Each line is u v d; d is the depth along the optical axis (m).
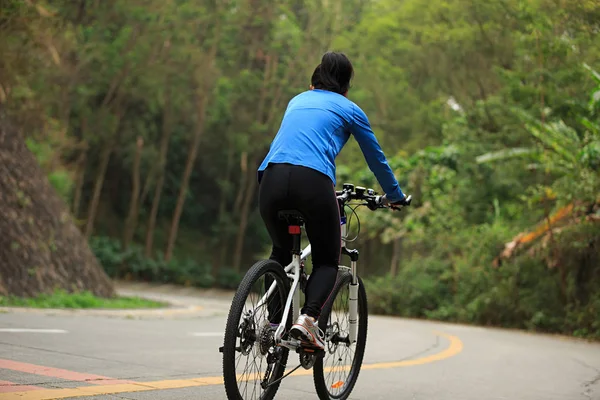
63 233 16.98
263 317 4.86
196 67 45.72
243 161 54.19
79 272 17.09
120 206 56.31
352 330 5.68
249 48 52.34
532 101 22.31
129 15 42.09
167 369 7.07
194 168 58.78
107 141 48.03
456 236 27.47
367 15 47.38
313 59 51.25
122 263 48.50
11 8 18.31
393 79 43.62
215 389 6.02
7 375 5.89
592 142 19.59
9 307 13.62
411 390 6.81
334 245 5.15
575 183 19.41
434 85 37.44
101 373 6.45
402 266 31.02
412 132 42.72
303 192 4.91
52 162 30.53
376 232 33.91
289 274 5.12
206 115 52.03
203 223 60.03
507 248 22.11
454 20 33.44
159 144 54.47
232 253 59.38
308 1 51.31
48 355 7.38
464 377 8.05
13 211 15.66
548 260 20.73
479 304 23.31
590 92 20.33
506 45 30.27
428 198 30.42
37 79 31.09
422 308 27.44
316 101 5.23
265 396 4.93
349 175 35.75
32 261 15.62
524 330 21.73
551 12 20.00
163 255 51.94
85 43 39.81
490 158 22.73
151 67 44.31
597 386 7.81
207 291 45.47
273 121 53.00
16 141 16.47
